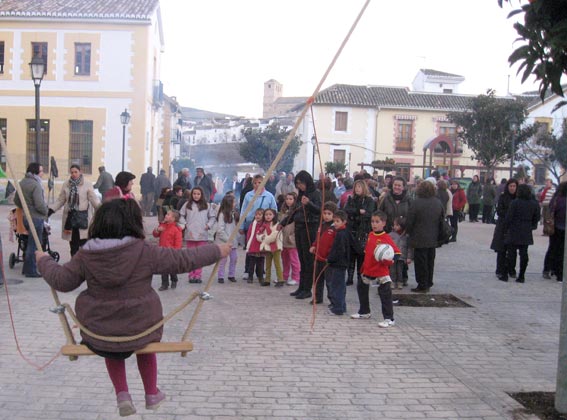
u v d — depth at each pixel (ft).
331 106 159.02
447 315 29.01
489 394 18.53
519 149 140.36
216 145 234.58
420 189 33.71
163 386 18.39
